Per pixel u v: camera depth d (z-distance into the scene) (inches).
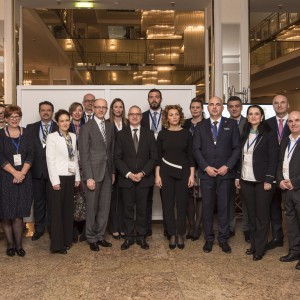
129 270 150.4
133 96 226.5
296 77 547.8
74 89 226.1
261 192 164.6
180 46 649.0
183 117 186.7
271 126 182.5
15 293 129.0
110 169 184.5
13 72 276.5
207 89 316.2
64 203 178.2
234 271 148.9
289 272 147.4
